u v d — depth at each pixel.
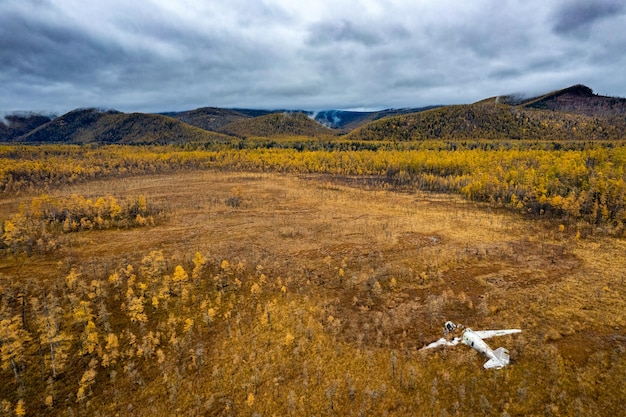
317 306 63.94
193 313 62.41
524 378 45.38
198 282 71.75
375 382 47.44
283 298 66.88
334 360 51.47
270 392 47.12
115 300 65.44
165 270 76.69
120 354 52.25
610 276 70.94
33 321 58.56
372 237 99.50
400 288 69.94
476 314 59.66
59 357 50.97
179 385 48.38
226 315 61.19
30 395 46.31
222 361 52.22
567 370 45.84
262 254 86.69
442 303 63.16
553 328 54.00
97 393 47.16
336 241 96.50
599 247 88.00
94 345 51.97
